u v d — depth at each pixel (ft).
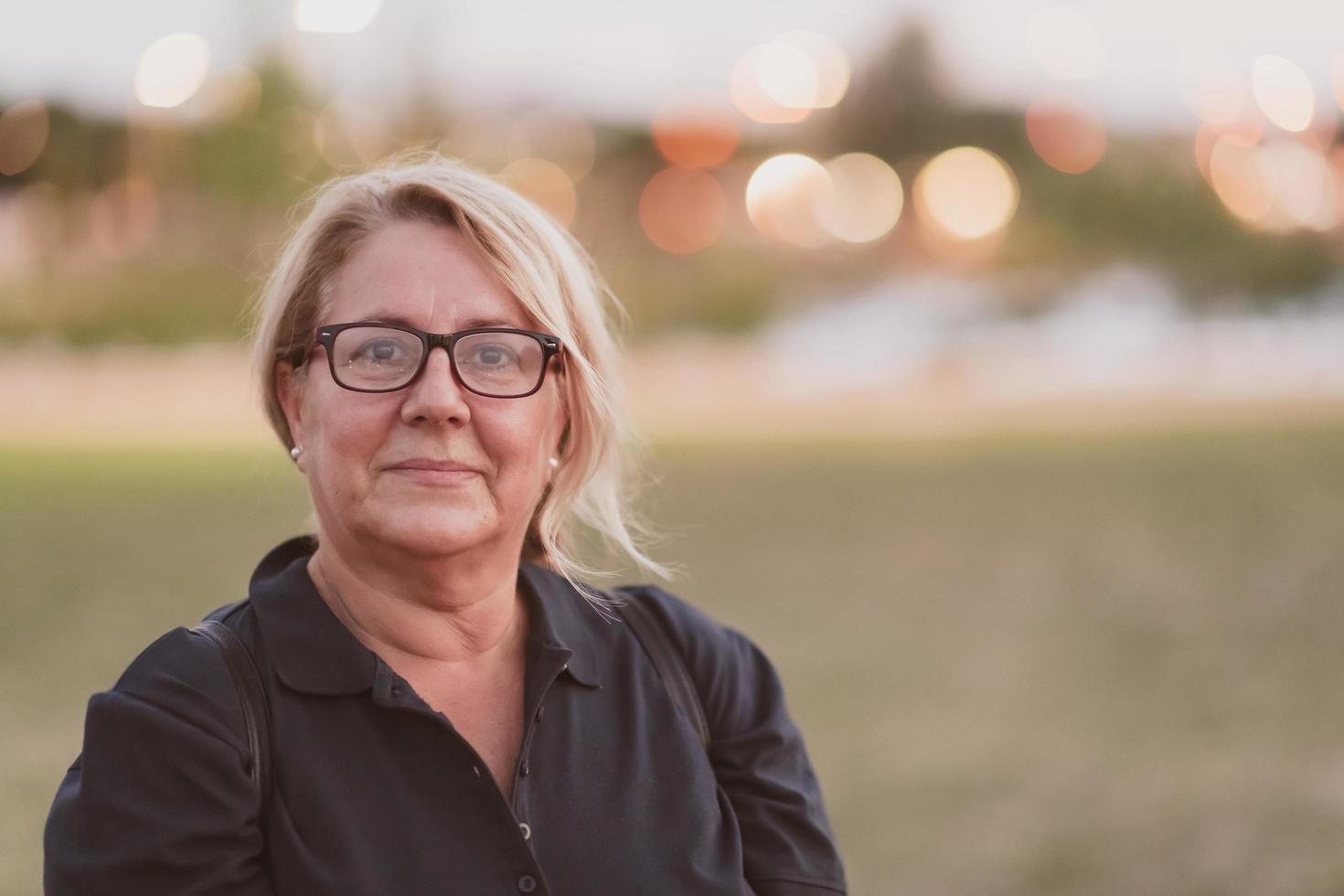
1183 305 83.41
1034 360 75.51
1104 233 86.07
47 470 38.04
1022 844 13.41
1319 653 20.95
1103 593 25.08
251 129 68.85
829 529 31.09
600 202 82.12
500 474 5.14
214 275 67.92
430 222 5.25
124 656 19.44
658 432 50.06
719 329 79.30
